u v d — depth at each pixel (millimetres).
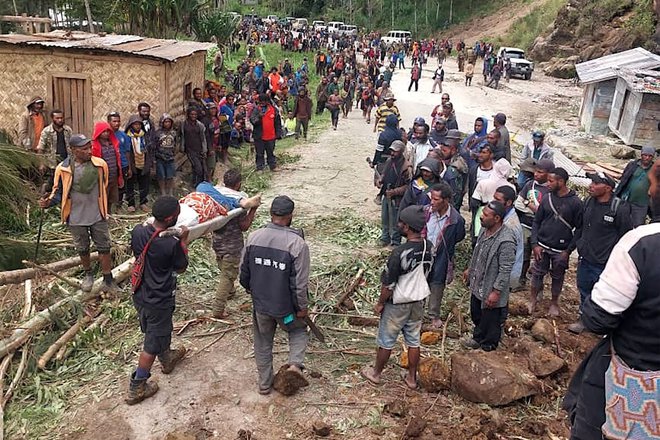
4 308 6781
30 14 24172
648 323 2729
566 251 6863
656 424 2760
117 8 20422
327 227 9883
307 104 17281
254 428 5016
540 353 5832
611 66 21094
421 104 25891
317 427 4910
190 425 5047
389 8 66938
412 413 5203
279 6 77750
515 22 48781
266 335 5328
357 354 6117
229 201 6543
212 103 12656
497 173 7961
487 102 27391
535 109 26094
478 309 6223
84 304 6887
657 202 3143
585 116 21844
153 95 10906
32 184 9500
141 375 5207
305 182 12672
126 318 6676
